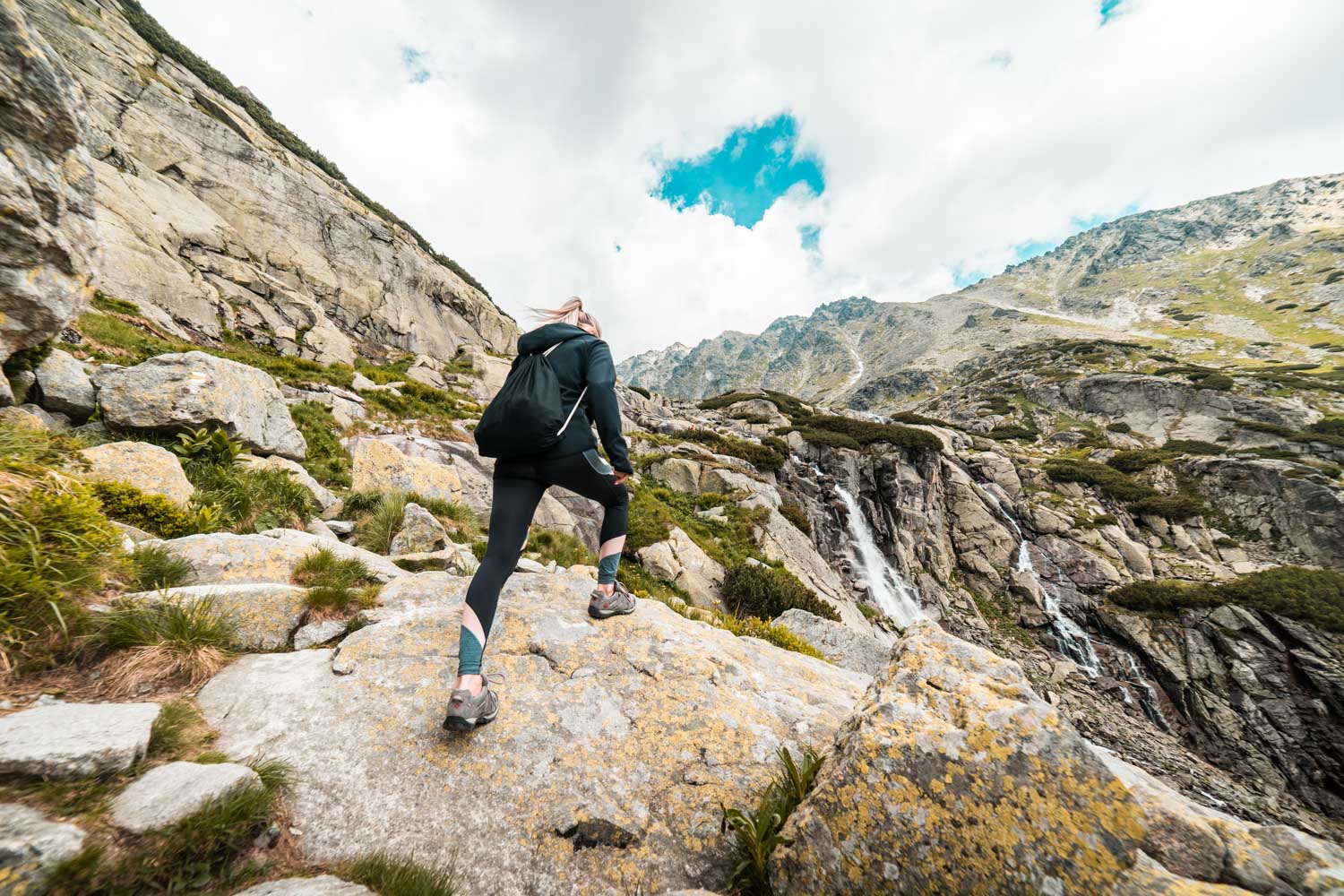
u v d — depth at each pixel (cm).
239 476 707
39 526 256
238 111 4216
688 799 234
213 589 330
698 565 1884
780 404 5612
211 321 2462
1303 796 2130
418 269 4922
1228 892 147
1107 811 164
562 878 197
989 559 3553
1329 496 3472
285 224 3769
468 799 220
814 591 2028
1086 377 7006
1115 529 3634
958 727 201
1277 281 12662
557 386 259
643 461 3055
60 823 142
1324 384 5672
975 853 169
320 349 3034
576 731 265
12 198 385
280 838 183
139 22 3931
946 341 16400
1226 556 3481
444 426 2130
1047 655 2902
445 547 703
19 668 217
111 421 714
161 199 2880
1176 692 2573
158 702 232
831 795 197
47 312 438
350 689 271
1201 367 6869
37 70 388
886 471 3722
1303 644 2477
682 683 310
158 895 145
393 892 170
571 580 439
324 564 424
